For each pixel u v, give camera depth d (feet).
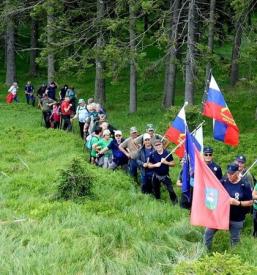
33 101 151.64
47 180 62.23
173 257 39.27
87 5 135.23
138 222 47.03
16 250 38.32
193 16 108.58
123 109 144.05
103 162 72.90
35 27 198.80
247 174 53.72
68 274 35.06
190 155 52.54
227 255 29.48
